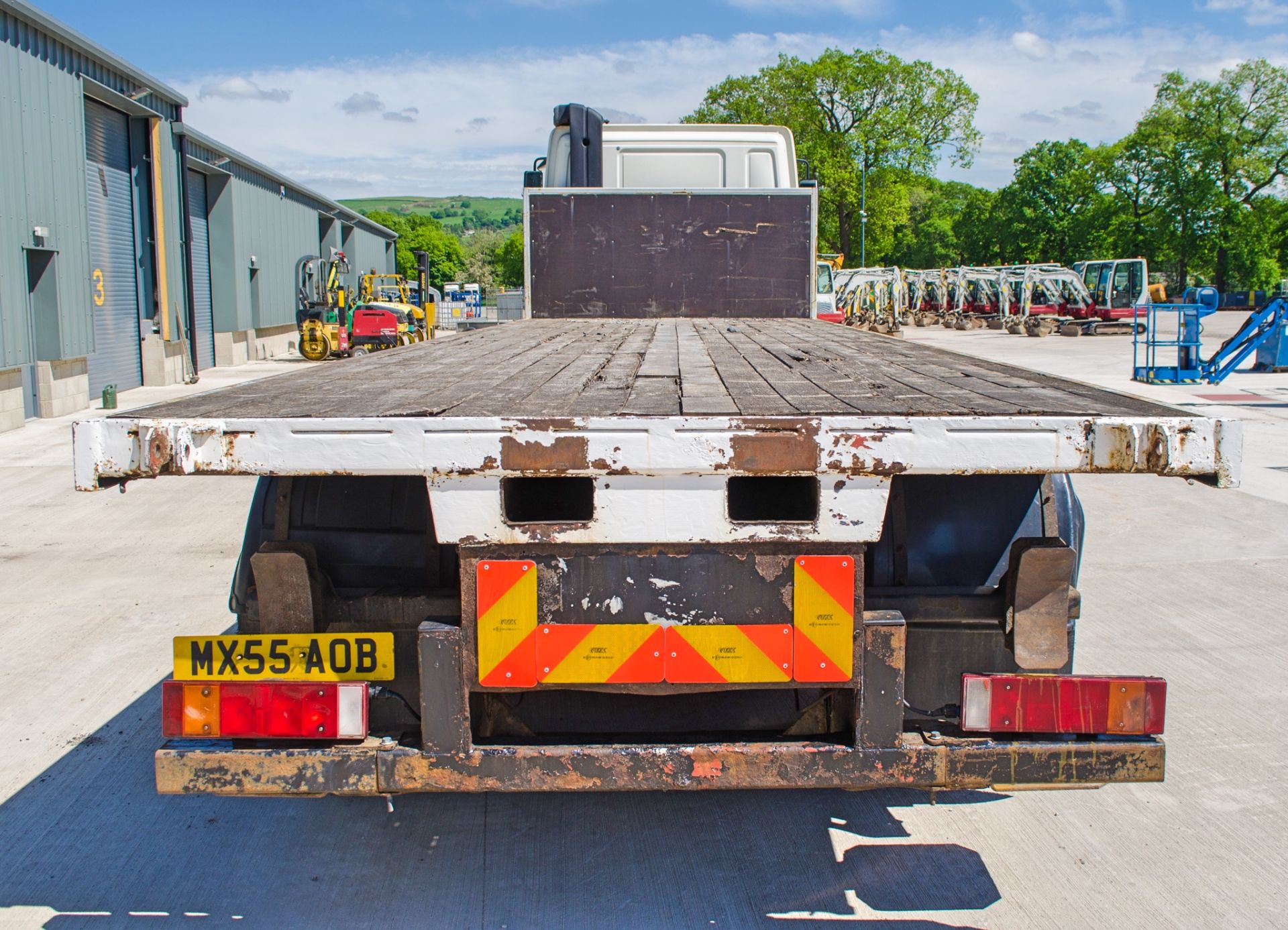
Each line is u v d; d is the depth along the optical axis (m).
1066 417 2.18
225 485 10.07
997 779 2.43
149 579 6.72
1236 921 2.97
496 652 2.37
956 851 3.41
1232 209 71.81
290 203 33.81
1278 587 6.39
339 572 2.97
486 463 2.21
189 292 23.16
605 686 2.38
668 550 2.33
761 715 2.77
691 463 2.20
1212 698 4.64
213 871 3.30
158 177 21.39
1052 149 86.88
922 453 2.19
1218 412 14.98
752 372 3.39
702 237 7.39
